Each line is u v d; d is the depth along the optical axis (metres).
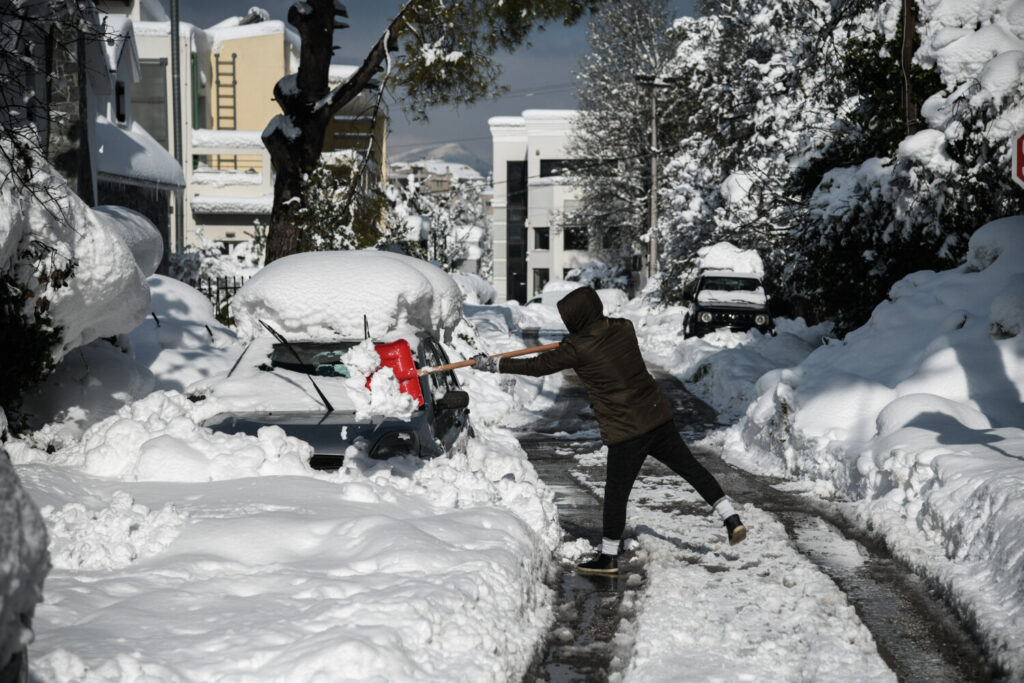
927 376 9.70
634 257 56.97
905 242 14.88
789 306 28.02
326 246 18.92
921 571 5.96
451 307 10.76
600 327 5.99
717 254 29.19
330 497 5.77
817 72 25.94
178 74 32.81
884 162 16.11
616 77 49.50
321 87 19.62
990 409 9.15
